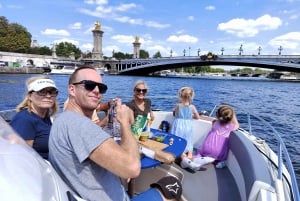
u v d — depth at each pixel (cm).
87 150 164
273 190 233
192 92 471
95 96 188
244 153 340
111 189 184
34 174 123
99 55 9919
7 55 7244
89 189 174
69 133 168
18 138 148
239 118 1509
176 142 365
